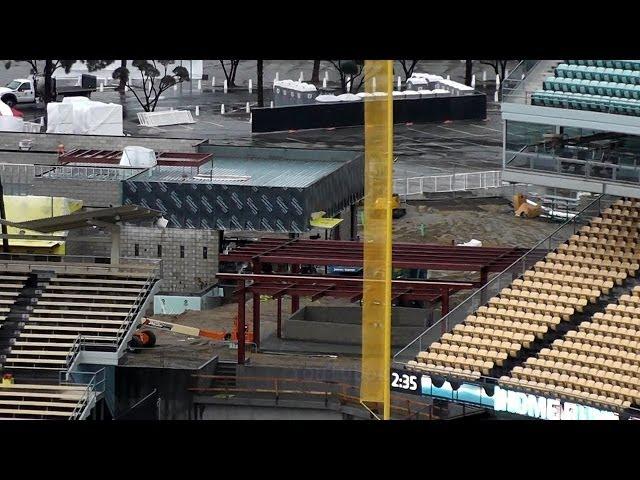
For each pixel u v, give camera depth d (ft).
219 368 330.75
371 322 294.66
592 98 322.96
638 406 289.12
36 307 333.62
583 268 323.98
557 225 437.58
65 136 448.65
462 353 309.83
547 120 322.55
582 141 322.96
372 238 290.15
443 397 304.91
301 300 375.45
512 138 328.08
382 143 285.43
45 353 322.55
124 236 372.79
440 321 318.45
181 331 353.10
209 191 371.35
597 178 319.88
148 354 336.49
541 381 298.15
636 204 333.21
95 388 318.65
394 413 305.53
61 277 339.57
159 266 341.82
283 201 369.30
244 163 415.23
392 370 309.22
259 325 345.92
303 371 325.62
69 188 381.60
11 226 339.16
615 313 309.83
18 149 436.76
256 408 322.34
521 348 309.63
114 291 336.70
